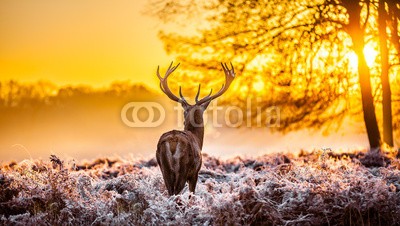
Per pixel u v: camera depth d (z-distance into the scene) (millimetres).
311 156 23031
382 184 14711
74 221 14078
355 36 30656
